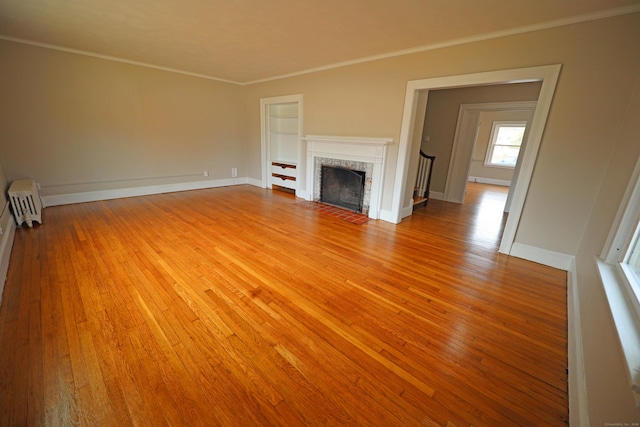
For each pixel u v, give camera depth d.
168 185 5.50
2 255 2.39
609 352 1.11
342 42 3.24
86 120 4.33
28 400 1.28
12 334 1.67
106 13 2.64
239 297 2.12
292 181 5.63
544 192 2.76
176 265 2.58
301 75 4.86
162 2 2.39
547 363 1.59
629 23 2.15
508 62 2.76
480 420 1.25
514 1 2.13
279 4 2.35
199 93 5.52
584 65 2.38
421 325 1.88
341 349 1.64
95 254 2.75
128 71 4.57
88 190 4.56
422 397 1.36
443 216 4.55
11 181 3.82
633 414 0.78
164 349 1.60
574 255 2.67
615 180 2.05
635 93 2.12
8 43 3.55
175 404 1.28
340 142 4.43
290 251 2.98
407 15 2.47
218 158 6.13
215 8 2.47
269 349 1.62
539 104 2.65
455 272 2.64
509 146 8.12
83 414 1.23
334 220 4.10
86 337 1.66
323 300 2.12
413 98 3.52
